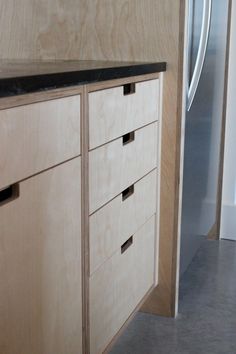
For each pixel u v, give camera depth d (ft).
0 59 6.35
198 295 7.32
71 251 4.37
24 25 6.41
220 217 9.42
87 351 4.87
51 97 3.81
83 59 6.29
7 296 3.50
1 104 3.24
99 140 4.68
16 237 3.53
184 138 6.45
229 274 8.02
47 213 3.91
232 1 8.61
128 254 5.68
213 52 7.68
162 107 6.22
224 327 6.53
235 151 9.17
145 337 6.28
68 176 4.18
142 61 6.06
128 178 5.46
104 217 4.96
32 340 3.89
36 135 3.65
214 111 8.21
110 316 5.33
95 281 4.89
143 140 5.79
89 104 4.42
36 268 3.83
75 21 6.22
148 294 6.49
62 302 4.30
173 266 6.64
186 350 6.03
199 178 7.63
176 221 6.52
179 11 5.83
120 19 6.05
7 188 3.52
